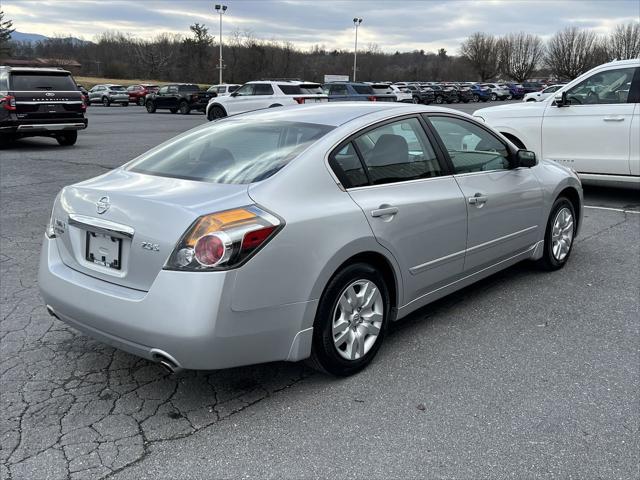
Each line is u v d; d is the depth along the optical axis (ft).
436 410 10.23
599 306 15.06
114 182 11.30
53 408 10.35
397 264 11.81
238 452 9.08
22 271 17.80
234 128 12.81
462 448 9.15
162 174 11.42
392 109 12.86
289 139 11.46
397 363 11.97
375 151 11.89
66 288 10.53
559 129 28.07
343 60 312.09
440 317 14.38
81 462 8.83
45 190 30.40
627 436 9.45
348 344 11.17
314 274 10.13
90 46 340.18
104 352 12.56
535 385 11.07
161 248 9.29
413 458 8.91
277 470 8.65
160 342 9.17
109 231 10.00
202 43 273.33
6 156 43.57
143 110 128.67
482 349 12.60
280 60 268.21
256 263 9.36
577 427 9.70
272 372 11.68
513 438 9.40
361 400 10.57
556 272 17.83
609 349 12.60
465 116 14.53
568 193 18.25
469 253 13.82
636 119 25.71
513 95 210.18
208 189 10.19
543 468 8.68
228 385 11.16
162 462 8.84
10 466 8.72
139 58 311.27
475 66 337.72
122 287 9.88
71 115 48.75
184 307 8.99
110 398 10.69
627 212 26.02
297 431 9.63
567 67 302.25
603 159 26.91
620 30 291.99
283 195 10.08
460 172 13.74
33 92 46.73
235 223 9.26
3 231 22.39
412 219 11.98
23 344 12.89
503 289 16.34
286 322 9.94
